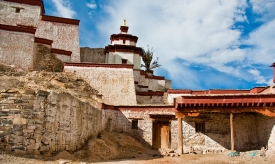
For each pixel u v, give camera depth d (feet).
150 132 77.10
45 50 101.91
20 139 39.29
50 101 44.09
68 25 121.80
